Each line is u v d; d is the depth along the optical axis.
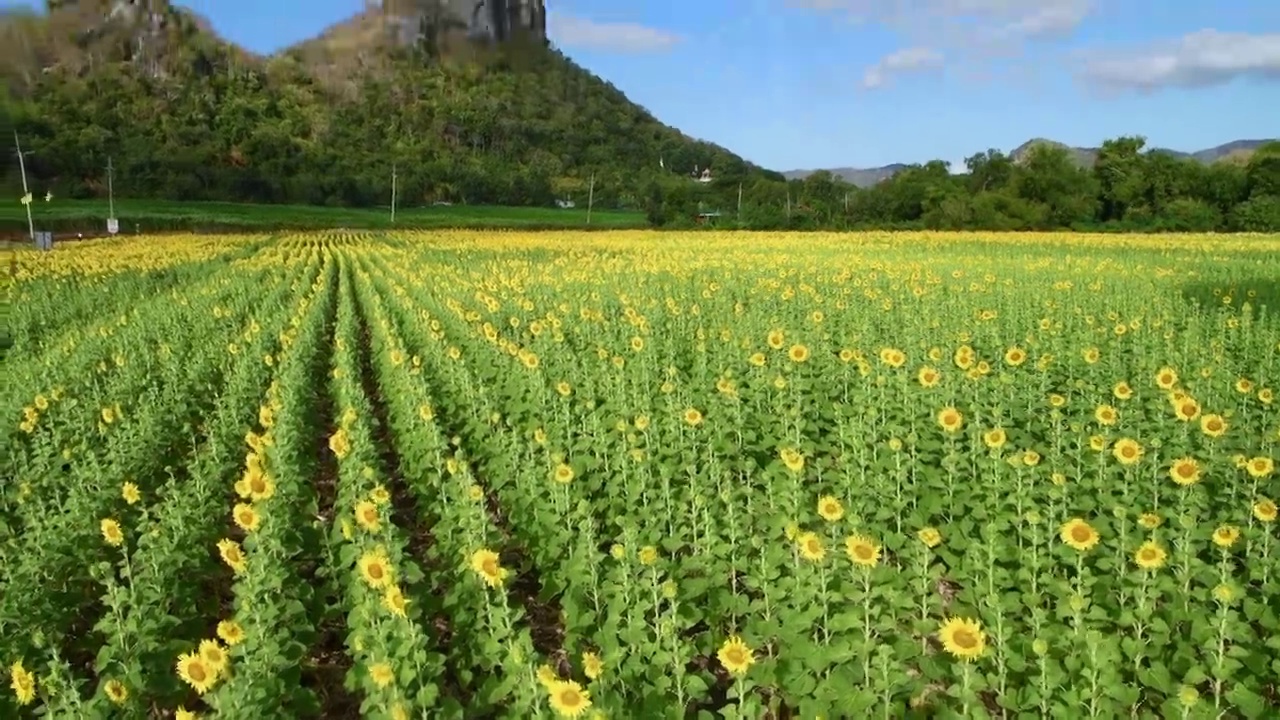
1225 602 5.35
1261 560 6.38
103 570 6.91
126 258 40.59
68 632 7.68
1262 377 11.50
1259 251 39.94
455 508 8.34
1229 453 8.60
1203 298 20.48
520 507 8.55
